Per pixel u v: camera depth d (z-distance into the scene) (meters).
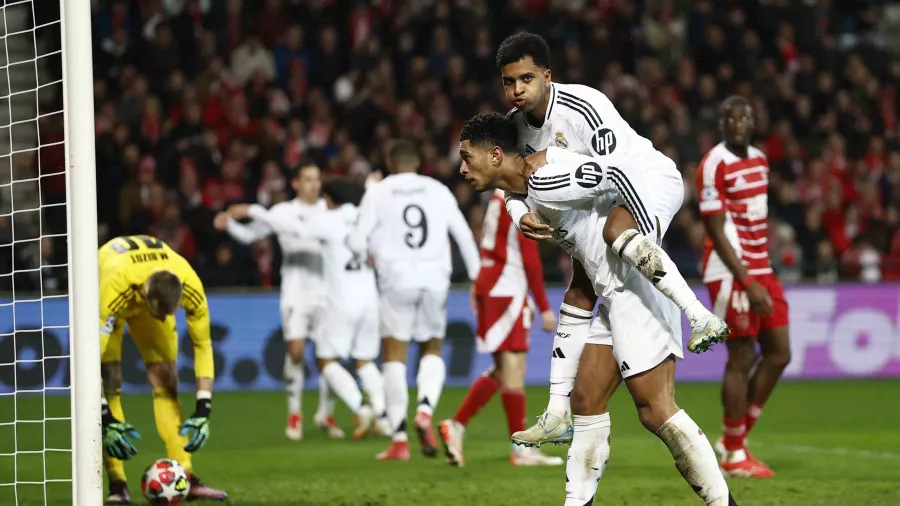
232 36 63.12
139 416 37.97
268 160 56.16
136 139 55.97
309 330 34.00
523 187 16.50
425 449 28.02
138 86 57.84
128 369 45.72
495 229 26.91
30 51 57.34
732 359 24.62
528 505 20.81
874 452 28.83
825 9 70.31
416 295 28.77
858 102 66.88
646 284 15.73
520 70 16.48
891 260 53.84
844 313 51.41
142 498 22.30
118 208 53.25
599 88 64.75
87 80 17.06
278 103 61.19
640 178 15.42
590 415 16.55
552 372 17.23
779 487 22.61
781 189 58.59
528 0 67.44
